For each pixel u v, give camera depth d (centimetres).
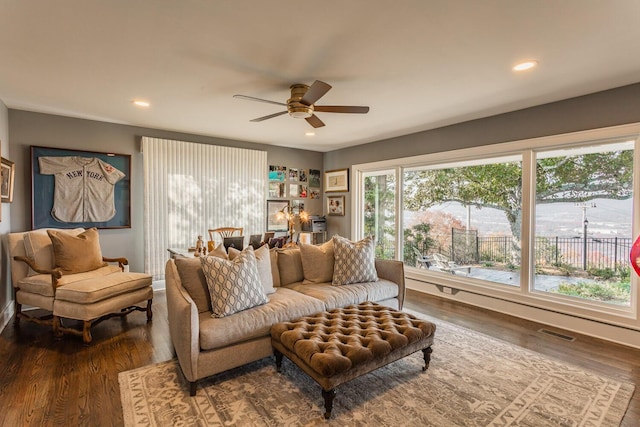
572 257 341
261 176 568
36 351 276
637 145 293
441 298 444
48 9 182
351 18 191
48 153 392
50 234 334
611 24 195
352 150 602
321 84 235
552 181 355
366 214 596
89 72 269
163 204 467
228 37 213
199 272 262
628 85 291
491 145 393
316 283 343
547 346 291
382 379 235
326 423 188
